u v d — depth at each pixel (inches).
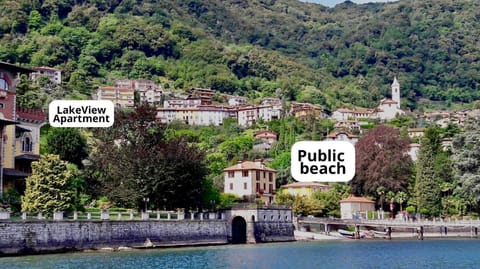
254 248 4601.4
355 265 3368.6
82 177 5132.9
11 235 3398.1
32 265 2987.2
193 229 4778.5
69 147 5551.2
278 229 5757.9
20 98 7012.8
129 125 5206.7
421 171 7047.2
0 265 2972.4
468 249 4638.3
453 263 3501.5
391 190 7322.8
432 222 6348.4
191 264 3255.4
